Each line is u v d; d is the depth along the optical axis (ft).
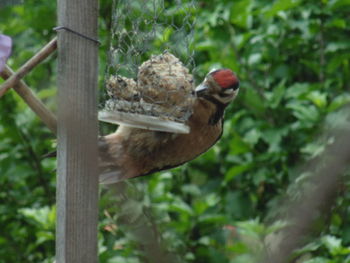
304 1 36.45
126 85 19.99
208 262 32.24
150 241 17.15
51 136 35.53
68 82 16.62
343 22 34.68
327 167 16.62
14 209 34.27
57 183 16.78
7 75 16.69
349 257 27.58
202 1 38.40
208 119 22.74
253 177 34.78
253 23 38.65
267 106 35.17
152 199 31.40
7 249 34.12
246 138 34.81
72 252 16.89
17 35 36.96
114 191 23.12
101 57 31.99
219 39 36.65
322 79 35.88
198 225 32.86
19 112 34.81
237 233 34.14
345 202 28.25
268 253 16.34
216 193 36.88
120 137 22.08
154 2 21.98
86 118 16.69
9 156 34.50
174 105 20.18
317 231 21.94
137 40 22.13
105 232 28.09
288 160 34.42
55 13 36.63
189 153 23.13
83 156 16.60
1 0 17.58
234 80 22.77
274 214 26.25
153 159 22.40
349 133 16.97
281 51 37.17
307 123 32.24
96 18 16.94
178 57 23.20
